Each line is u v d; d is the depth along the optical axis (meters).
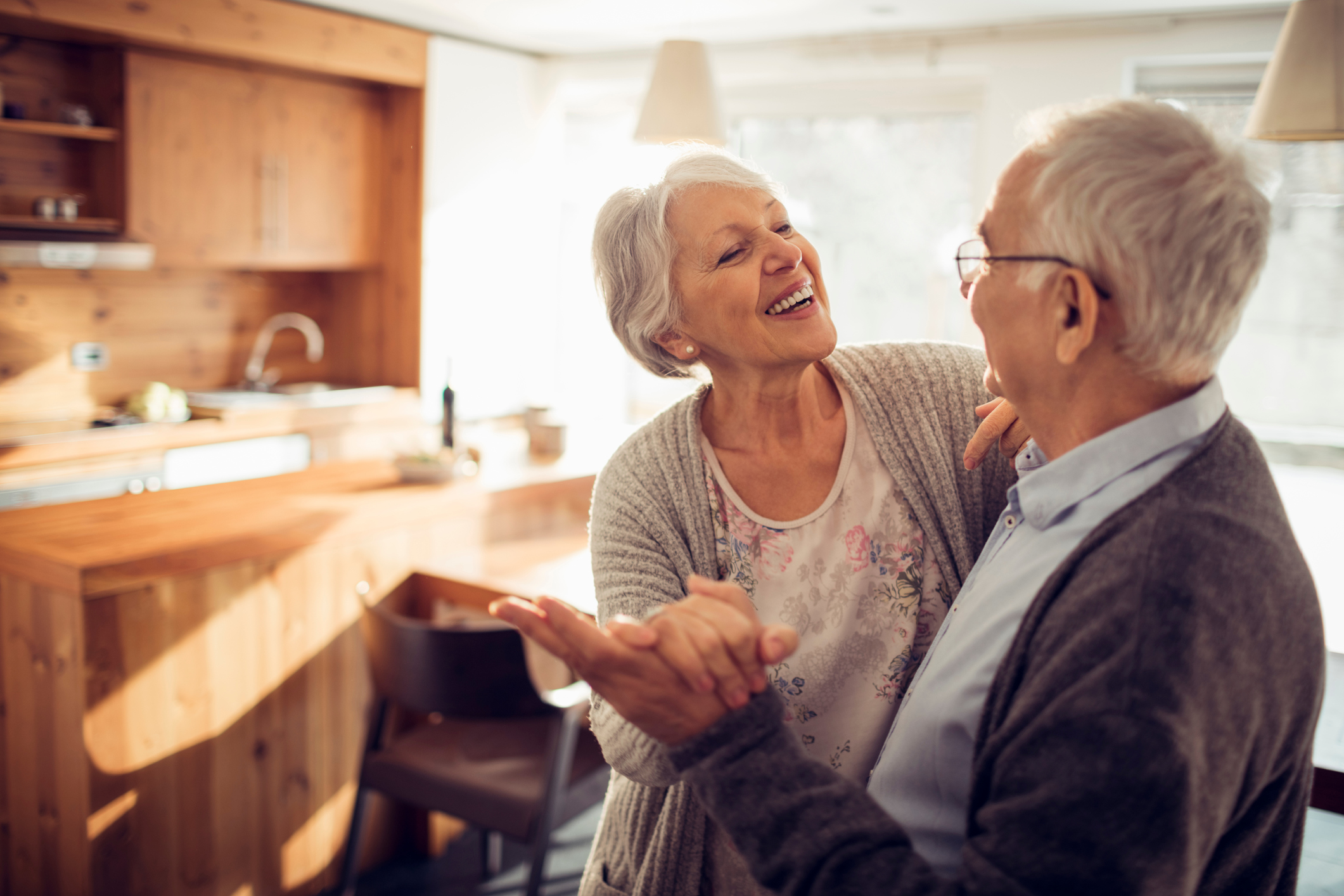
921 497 1.01
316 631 2.52
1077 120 0.69
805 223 5.03
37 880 2.27
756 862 0.67
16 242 3.73
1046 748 0.63
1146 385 0.70
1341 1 2.51
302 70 4.56
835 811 0.66
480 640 2.04
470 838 2.91
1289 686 0.65
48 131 3.88
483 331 5.32
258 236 4.50
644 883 1.04
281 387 4.96
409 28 4.73
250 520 2.49
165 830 2.26
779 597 1.02
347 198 4.85
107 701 2.13
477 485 2.94
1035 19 4.10
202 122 4.25
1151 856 0.60
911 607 1.01
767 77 4.80
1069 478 0.73
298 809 2.53
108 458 3.84
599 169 5.66
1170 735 0.59
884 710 1.00
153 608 2.19
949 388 1.06
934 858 0.80
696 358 1.06
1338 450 3.94
